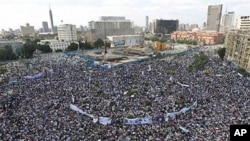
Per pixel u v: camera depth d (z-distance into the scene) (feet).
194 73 350.43
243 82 293.84
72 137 149.48
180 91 251.39
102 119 177.78
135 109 200.64
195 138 145.38
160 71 369.50
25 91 256.52
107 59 542.16
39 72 371.56
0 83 301.43
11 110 198.29
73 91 254.88
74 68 412.77
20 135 151.84
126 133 156.15
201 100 221.66
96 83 289.12
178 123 172.04
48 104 213.66
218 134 149.28
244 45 430.61
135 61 517.96
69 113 194.08
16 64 479.82
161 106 206.80
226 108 197.98
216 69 388.37
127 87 270.67
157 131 158.20
